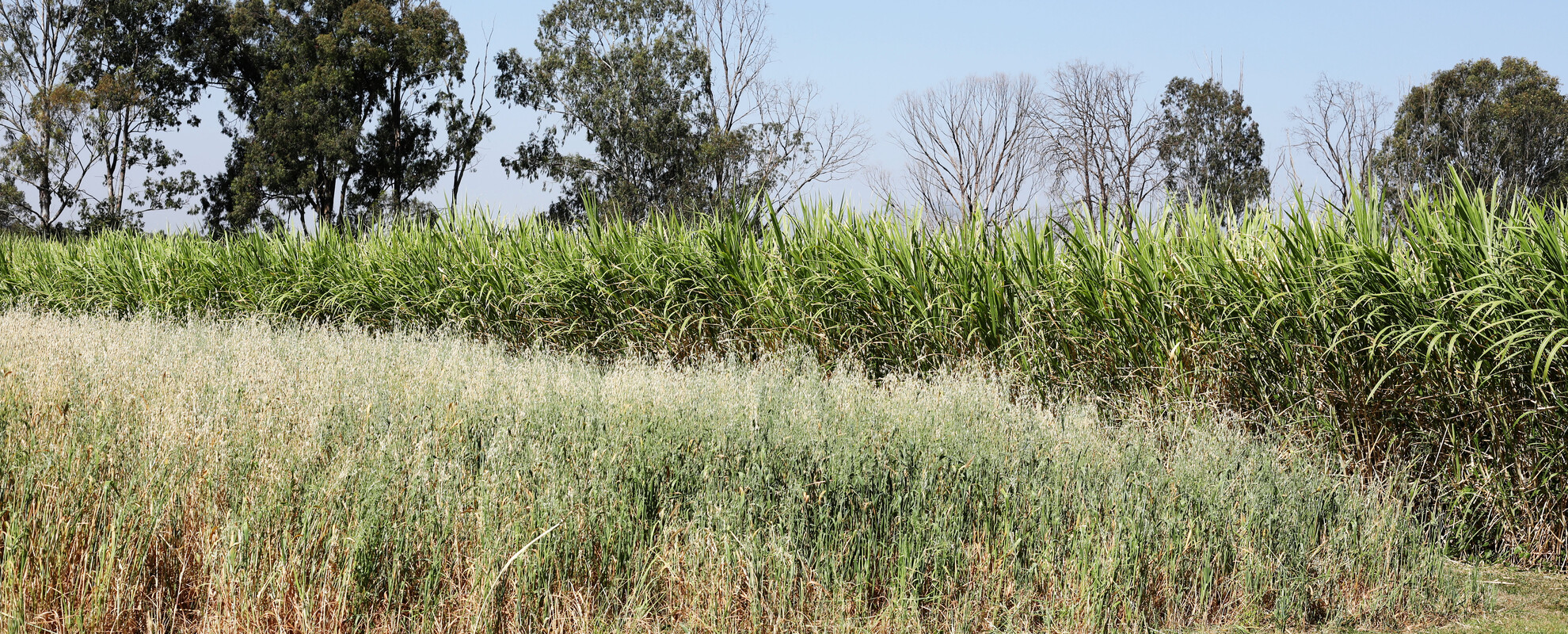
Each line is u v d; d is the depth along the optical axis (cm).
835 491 309
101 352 448
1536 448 370
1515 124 3603
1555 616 313
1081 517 314
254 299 909
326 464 306
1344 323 413
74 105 3391
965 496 317
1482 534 385
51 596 240
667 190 3691
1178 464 357
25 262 1152
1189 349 466
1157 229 505
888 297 574
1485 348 378
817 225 648
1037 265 530
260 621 245
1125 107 3494
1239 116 3803
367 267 849
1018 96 3688
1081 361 503
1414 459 392
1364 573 328
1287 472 383
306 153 3403
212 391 379
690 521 296
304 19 3559
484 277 762
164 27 3691
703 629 268
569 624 258
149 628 237
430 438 320
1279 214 457
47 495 260
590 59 3825
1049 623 281
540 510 280
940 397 424
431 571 257
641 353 662
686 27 3825
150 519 261
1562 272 359
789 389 462
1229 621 299
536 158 3856
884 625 272
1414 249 405
